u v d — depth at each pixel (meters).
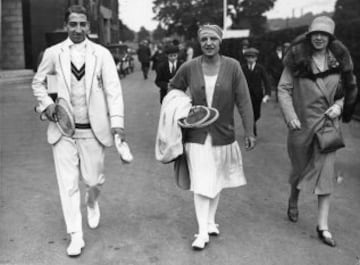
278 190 6.16
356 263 4.16
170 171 6.95
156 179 6.55
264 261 4.18
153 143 8.84
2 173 6.81
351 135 9.74
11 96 16.12
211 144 4.36
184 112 4.28
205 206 4.41
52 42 17.39
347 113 4.74
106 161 7.48
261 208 5.51
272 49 19.14
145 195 5.89
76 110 4.35
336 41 4.55
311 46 4.52
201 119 4.20
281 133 10.08
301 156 4.65
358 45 11.47
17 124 10.77
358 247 4.49
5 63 26.61
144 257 4.25
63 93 4.27
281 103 4.66
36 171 6.91
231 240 4.61
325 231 4.57
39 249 4.39
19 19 26.45
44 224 4.96
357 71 11.50
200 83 4.38
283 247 4.47
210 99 4.38
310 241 4.61
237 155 4.57
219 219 5.16
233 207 5.54
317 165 4.54
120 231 4.80
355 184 6.38
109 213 5.29
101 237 4.66
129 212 5.32
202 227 4.43
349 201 5.74
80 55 4.32
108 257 4.25
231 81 4.40
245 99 4.48
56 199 5.70
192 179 4.36
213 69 4.39
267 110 13.75
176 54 8.55
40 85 4.36
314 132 4.50
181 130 4.33
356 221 5.12
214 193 4.32
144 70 26.12
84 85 4.32
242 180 4.64
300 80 4.57
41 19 27.41
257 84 8.80
